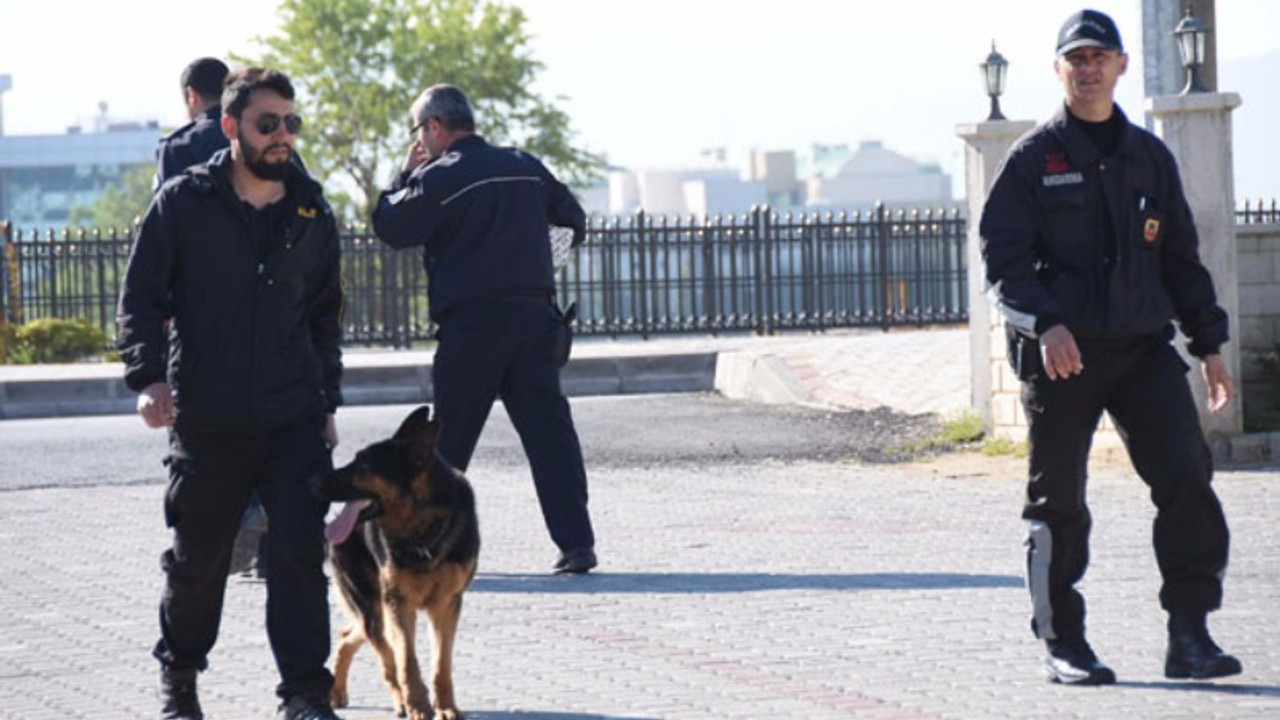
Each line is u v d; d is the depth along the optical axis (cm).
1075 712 1878
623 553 3002
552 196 2936
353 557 1989
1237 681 1989
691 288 7631
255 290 1867
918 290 7700
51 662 2302
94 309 7550
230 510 1922
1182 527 2000
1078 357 1948
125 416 5509
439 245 2875
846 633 2323
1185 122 3784
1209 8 4919
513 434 4631
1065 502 2016
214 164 1870
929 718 1875
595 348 6303
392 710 2025
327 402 1947
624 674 2136
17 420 5450
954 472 3891
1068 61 1980
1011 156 2008
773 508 3459
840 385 5181
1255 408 3988
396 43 12444
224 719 1991
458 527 1923
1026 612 2414
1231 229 3756
